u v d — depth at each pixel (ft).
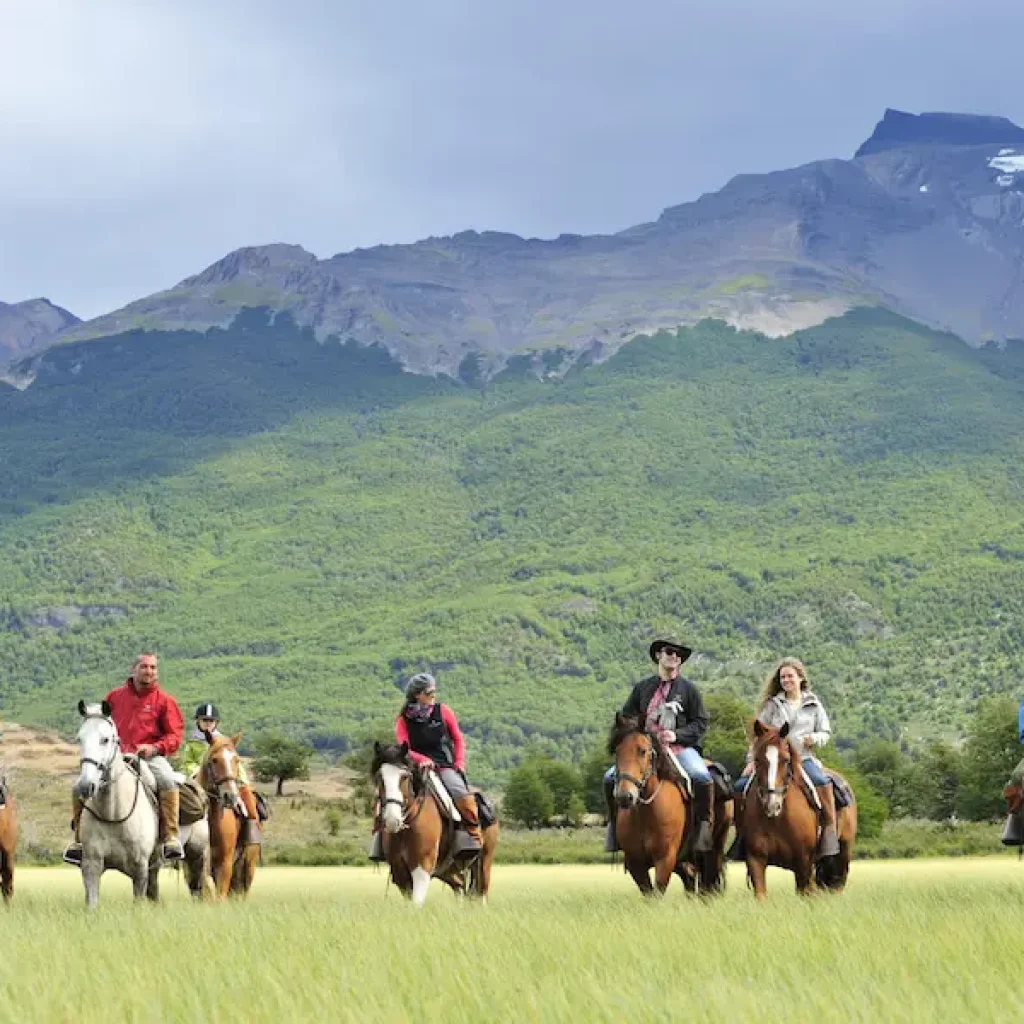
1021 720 77.77
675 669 70.38
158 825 72.79
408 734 69.05
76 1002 34.12
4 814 76.64
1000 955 39.78
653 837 67.31
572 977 36.52
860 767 584.81
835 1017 30.30
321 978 37.24
